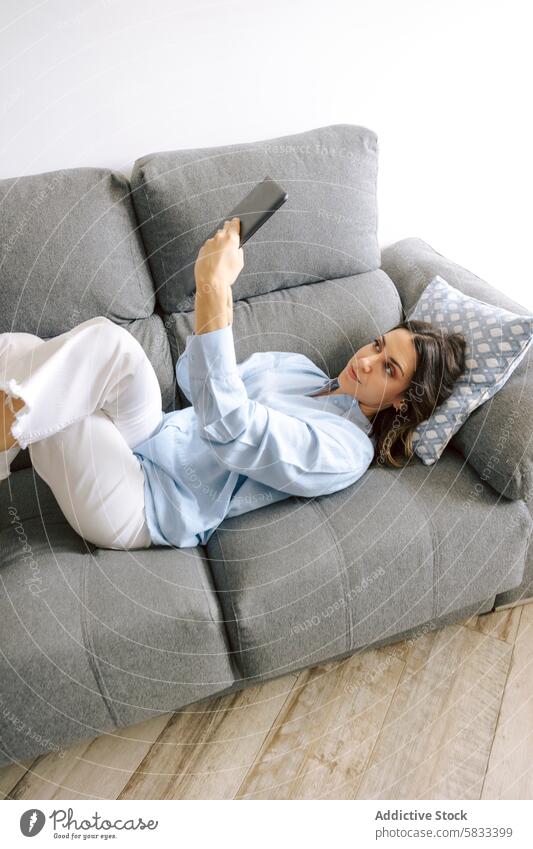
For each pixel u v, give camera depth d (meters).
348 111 1.48
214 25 1.29
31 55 1.21
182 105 1.36
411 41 1.43
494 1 1.44
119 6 1.21
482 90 1.55
